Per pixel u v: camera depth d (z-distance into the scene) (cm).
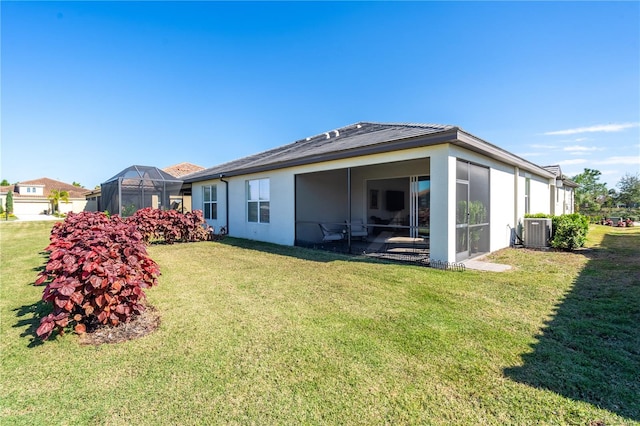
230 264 700
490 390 231
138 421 204
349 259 752
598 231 1411
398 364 268
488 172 831
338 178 1297
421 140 634
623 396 221
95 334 332
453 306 406
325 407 215
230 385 241
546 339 310
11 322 369
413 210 1128
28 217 3241
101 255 330
